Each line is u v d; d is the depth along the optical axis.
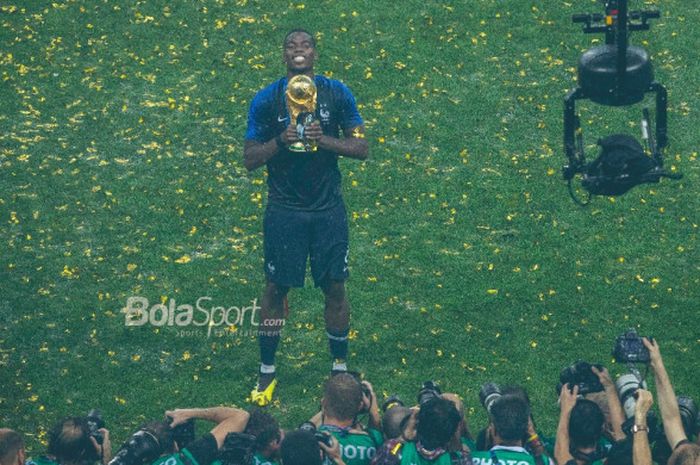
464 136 61.91
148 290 52.81
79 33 68.12
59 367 48.97
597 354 49.53
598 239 55.50
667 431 35.19
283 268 44.94
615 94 38.22
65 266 53.94
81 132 61.97
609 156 38.50
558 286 52.91
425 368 49.00
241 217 56.94
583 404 35.00
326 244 44.84
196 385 48.34
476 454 33.69
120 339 50.34
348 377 36.44
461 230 56.19
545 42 67.62
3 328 50.66
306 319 51.47
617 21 37.31
